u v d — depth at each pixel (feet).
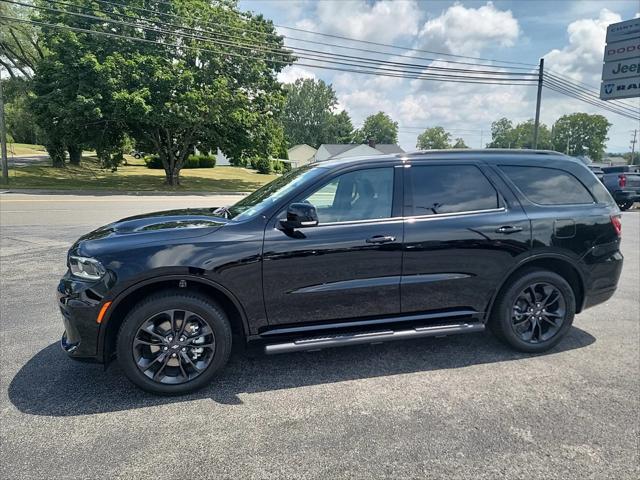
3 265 21.80
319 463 7.90
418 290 11.57
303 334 11.07
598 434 8.80
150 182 90.79
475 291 12.02
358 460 7.99
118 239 10.14
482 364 12.03
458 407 9.82
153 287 10.27
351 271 11.00
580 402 10.03
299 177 11.96
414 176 11.83
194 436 8.73
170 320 10.25
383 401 10.09
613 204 13.41
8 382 10.78
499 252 11.98
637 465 7.88
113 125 78.18
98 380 11.01
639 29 66.28
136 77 70.18
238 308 10.50
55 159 101.09
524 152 13.03
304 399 10.18
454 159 12.26
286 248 10.53
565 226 12.49
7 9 87.40
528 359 12.35
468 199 12.02
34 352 12.42
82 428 8.96
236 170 157.69
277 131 94.84
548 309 12.80
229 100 79.15
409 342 13.58
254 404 9.97
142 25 69.36
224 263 10.17
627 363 12.05
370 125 355.36
